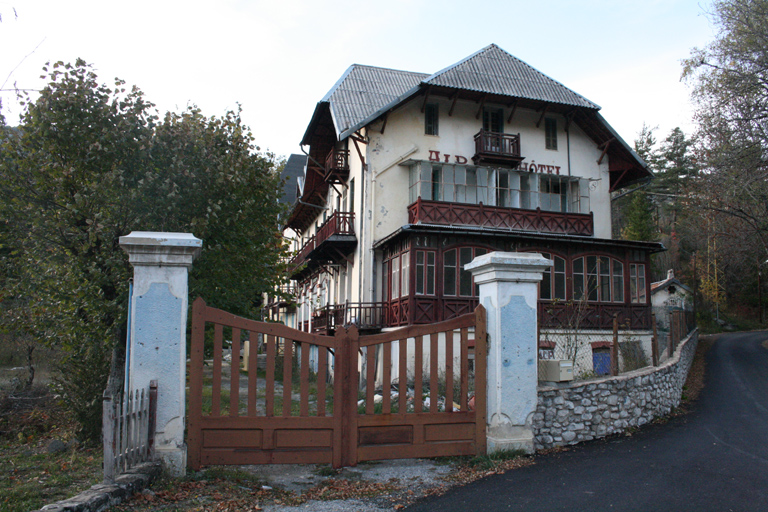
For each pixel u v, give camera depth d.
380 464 7.01
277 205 13.01
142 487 5.54
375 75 22.55
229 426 6.57
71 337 10.02
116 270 9.56
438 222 18.58
